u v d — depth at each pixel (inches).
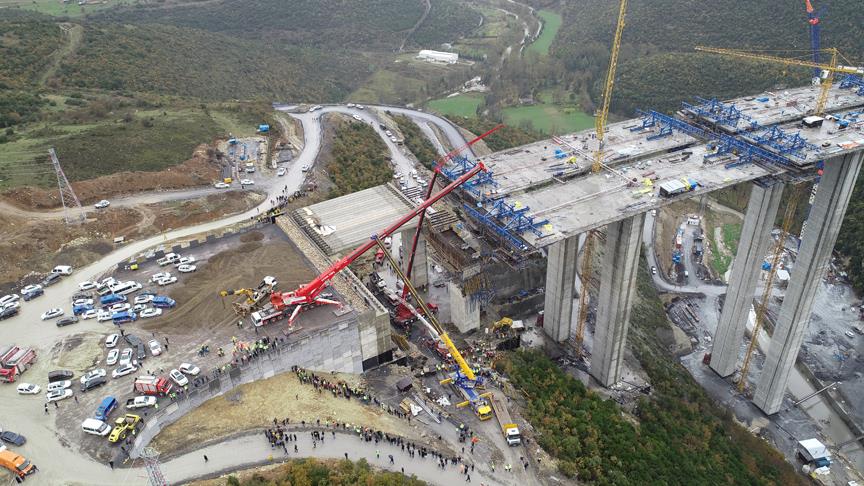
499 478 3779.5
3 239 5516.7
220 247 5546.3
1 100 7869.1
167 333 4537.4
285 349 4298.7
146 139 7322.8
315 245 5541.3
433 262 6653.5
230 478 3469.5
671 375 5949.8
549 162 5664.4
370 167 7647.6
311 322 4537.4
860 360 6811.0
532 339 6008.9
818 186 5349.4
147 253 5561.0
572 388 4997.5
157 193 6545.3
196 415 3996.1
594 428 4426.7
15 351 4301.2
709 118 6092.5
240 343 4343.0
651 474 4210.1
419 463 3811.5
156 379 4013.3
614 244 4960.6
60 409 3929.6
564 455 4050.2
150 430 3804.1
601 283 5206.7
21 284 5167.3
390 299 5693.9
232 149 7603.4
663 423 5034.5
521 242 4507.9
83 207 6151.6
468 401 4343.0
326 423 4003.4
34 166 6505.9
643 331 6520.7
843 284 7869.1
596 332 5413.4
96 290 5036.9
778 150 5403.5
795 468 5570.9
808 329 7239.2
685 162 5511.8
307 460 3612.2
